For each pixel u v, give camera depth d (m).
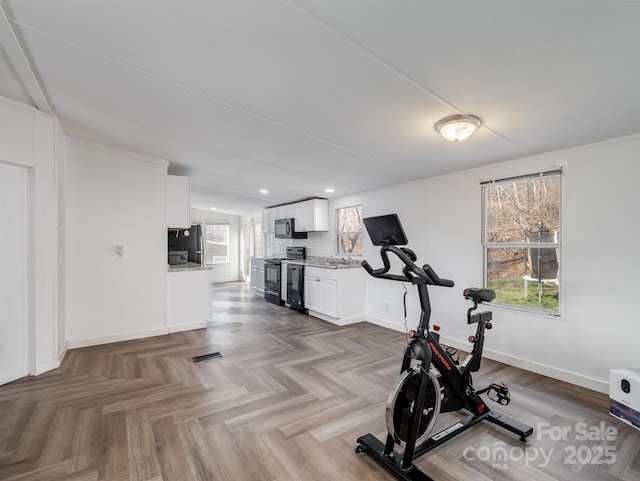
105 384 2.70
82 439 1.95
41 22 1.58
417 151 3.15
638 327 2.49
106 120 2.91
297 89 2.13
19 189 2.68
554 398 2.56
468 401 2.14
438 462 1.83
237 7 1.41
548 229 3.05
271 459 1.81
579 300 2.79
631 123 2.32
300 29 1.54
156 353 3.47
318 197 6.05
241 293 7.75
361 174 4.14
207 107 2.50
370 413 2.30
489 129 2.51
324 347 3.74
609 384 2.38
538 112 2.21
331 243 5.91
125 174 3.84
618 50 1.52
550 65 1.68
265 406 2.38
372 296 4.93
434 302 4.01
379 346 3.79
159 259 4.14
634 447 1.96
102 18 1.53
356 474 1.71
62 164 3.25
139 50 1.79
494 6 1.29
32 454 1.80
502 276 3.39
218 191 6.22
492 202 3.50
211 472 1.69
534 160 3.10
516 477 1.71
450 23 1.42
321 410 2.33
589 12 1.29
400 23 1.44
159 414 2.25
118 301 3.83
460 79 1.86
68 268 3.48
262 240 8.41
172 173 4.88
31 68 2.04
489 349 3.42
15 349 2.72
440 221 3.97
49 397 2.46
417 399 1.72
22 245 2.72
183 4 1.41
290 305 5.90
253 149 3.48
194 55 1.81
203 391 2.60
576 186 2.82
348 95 2.16
